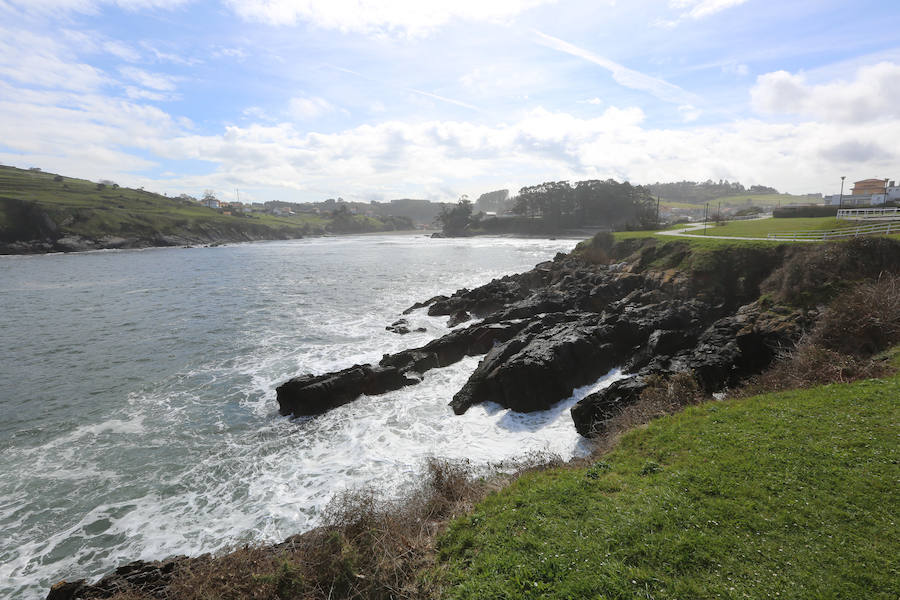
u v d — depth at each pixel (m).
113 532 12.38
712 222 71.25
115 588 9.29
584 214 164.88
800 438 9.27
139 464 15.79
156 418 19.27
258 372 24.50
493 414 18.78
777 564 6.13
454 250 107.19
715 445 9.65
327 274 66.25
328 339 30.78
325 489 13.82
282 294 49.31
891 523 6.54
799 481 7.83
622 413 14.32
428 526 9.23
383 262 82.31
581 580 6.24
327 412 19.45
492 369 20.47
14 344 30.19
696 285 30.47
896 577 5.62
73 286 56.75
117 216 137.00
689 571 6.21
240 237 172.00
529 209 185.62
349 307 42.03
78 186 170.25
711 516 7.25
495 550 7.37
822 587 5.65
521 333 25.25
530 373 18.66
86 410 20.09
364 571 7.61
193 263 86.81
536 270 47.72
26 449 16.88
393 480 14.00
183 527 12.45
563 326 24.98
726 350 19.89
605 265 44.19
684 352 20.78
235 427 18.41
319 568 7.89
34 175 177.62
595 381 21.28
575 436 16.17
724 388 17.53
